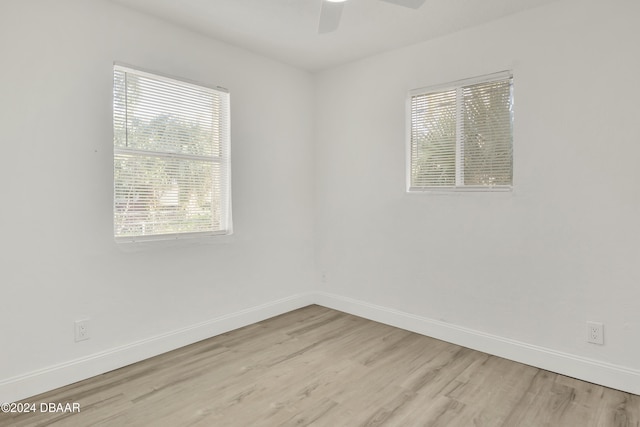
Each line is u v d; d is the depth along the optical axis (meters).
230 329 3.34
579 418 2.03
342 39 3.15
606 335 2.37
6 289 2.16
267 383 2.41
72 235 2.41
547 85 2.56
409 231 3.34
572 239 2.49
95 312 2.52
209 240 3.17
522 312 2.71
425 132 3.24
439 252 3.15
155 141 2.83
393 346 3.01
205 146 3.16
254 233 3.53
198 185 3.12
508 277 2.77
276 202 3.72
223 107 3.28
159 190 2.87
